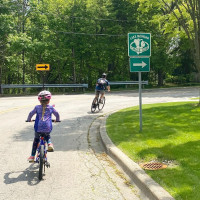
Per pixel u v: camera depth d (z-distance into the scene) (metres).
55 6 30.75
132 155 6.46
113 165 6.31
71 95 25.34
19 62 28.98
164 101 18.78
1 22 26.03
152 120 10.85
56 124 11.35
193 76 43.03
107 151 7.32
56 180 5.45
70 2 30.98
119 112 13.71
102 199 4.58
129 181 5.35
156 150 6.72
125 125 10.16
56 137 9.16
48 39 29.94
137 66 8.75
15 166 6.30
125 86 35.00
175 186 4.60
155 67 35.81
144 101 19.08
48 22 29.92
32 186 5.16
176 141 7.46
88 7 31.02
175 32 17.50
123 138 8.17
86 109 15.69
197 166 5.51
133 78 40.12
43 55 31.19
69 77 41.50
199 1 13.81
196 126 9.31
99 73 37.38
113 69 37.53
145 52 8.70
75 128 10.57
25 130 10.20
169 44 35.88
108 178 5.51
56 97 22.70
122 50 33.22
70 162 6.55
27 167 6.24
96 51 32.31
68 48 30.88
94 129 10.38
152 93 25.59
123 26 33.94
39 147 5.78
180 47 37.59
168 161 5.98
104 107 16.48
